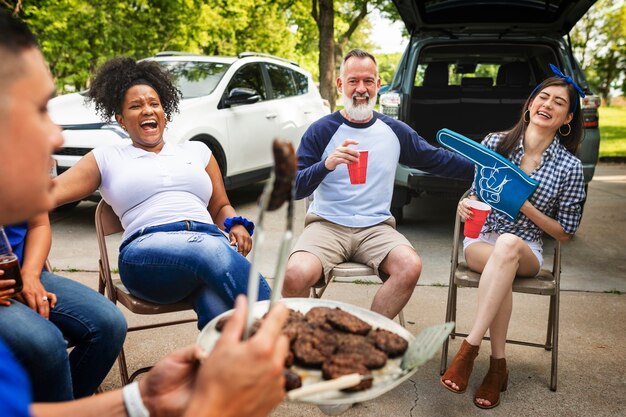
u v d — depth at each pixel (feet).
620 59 71.36
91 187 7.63
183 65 18.62
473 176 9.23
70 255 14.16
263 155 19.29
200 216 7.77
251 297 2.82
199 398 2.60
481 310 7.77
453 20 15.97
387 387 3.57
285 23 64.54
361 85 8.66
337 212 8.84
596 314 10.87
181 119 15.96
